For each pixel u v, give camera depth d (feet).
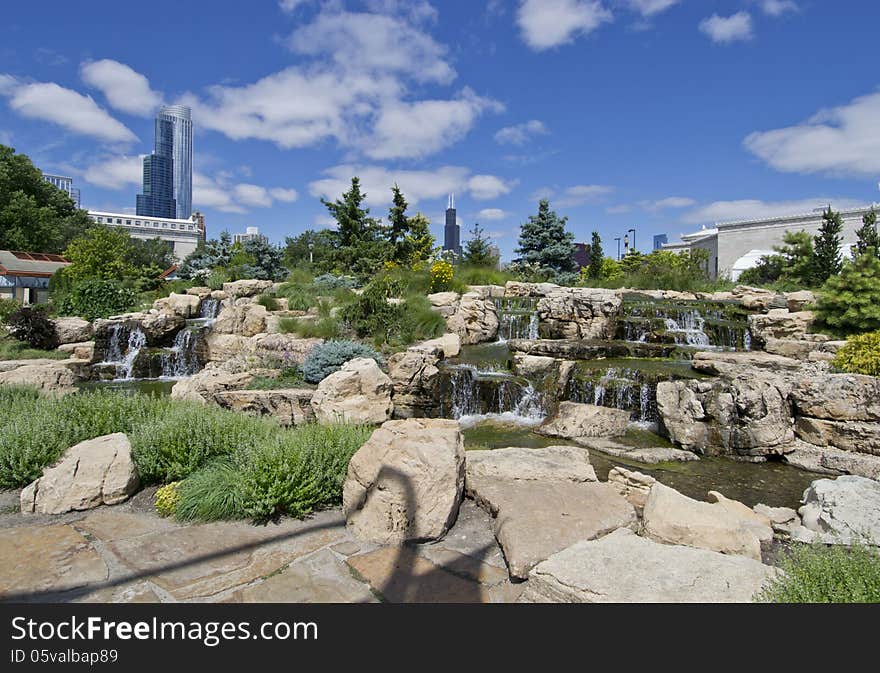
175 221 362.12
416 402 38.73
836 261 94.99
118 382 51.26
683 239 218.79
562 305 54.70
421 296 59.21
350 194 106.32
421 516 12.75
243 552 12.19
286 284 72.54
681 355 44.21
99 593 10.39
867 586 8.55
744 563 10.44
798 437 29.09
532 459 17.66
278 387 37.32
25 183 150.41
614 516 13.21
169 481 16.75
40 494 14.57
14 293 100.37
